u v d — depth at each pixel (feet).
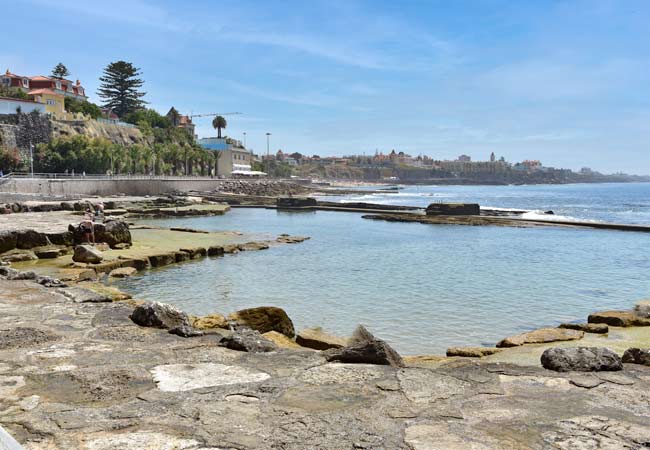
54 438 12.66
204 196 313.94
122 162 347.97
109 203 197.77
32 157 266.36
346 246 113.70
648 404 15.23
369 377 17.60
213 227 161.79
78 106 414.41
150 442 12.48
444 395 15.92
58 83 433.89
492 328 46.57
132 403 15.06
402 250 107.76
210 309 53.01
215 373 17.92
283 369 18.45
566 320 49.78
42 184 217.97
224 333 23.62
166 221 181.06
